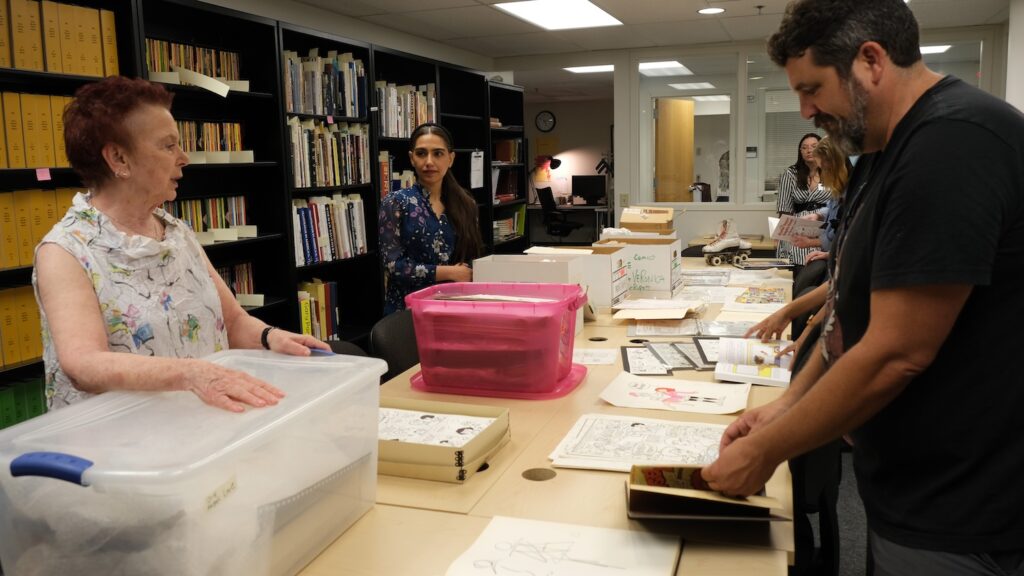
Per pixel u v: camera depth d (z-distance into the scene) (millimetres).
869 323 1107
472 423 1604
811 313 2766
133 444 933
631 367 2182
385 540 1192
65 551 896
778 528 1211
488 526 1226
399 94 5449
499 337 1921
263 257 4266
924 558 1111
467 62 7695
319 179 4484
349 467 1220
